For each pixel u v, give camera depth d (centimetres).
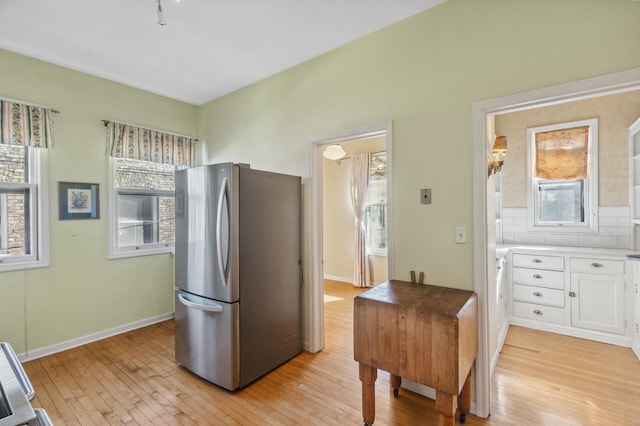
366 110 242
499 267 285
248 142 333
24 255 270
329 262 572
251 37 243
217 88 342
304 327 287
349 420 190
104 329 316
